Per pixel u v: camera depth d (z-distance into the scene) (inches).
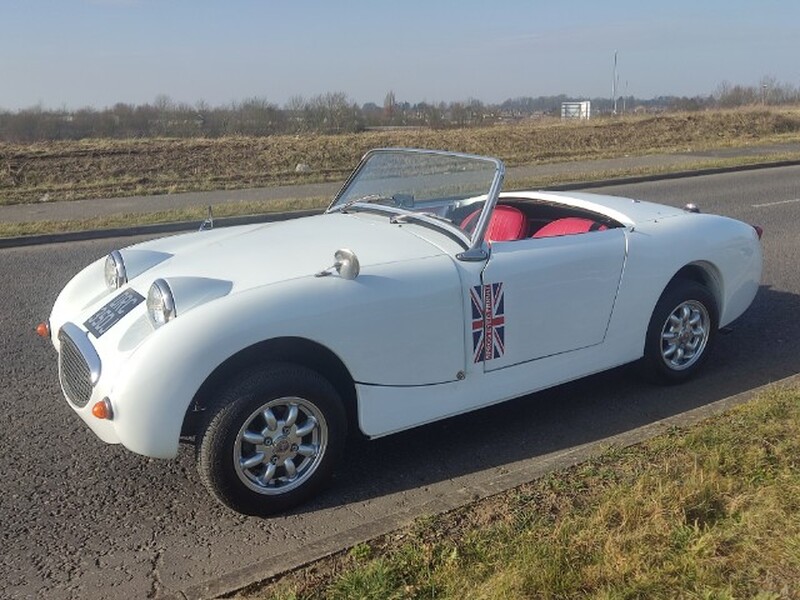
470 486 131.6
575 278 159.0
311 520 131.6
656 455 136.1
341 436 135.2
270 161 765.3
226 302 123.8
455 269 143.7
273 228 168.7
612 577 100.9
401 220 164.4
